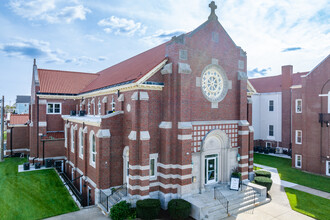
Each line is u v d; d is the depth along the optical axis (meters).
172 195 16.94
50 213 16.23
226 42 20.02
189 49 17.52
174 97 16.89
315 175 25.73
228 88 20.12
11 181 22.88
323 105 25.73
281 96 37.53
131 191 16.45
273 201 18.44
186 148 16.77
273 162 31.94
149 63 20.14
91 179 19.97
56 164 28.45
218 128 19.23
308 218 15.60
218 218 15.38
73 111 30.95
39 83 30.89
